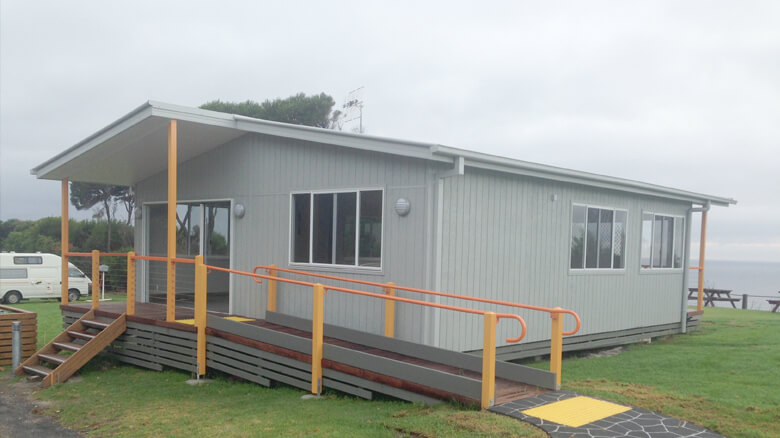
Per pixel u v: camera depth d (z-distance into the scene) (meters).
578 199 9.70
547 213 9.05
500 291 8.20
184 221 10.74
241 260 9.58
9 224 44.09
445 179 7.31
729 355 9.12
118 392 7.38
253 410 6.10
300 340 6.75
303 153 8.69
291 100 31.34
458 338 7.54
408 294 7.37
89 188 32.84
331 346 6.46
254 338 7.30
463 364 6.25
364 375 6.11
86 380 8.16
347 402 6.09
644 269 11.38
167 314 8.33
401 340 6.96
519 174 8.35
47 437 5.61
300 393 6.71
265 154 9.24
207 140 9.52
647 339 11.46
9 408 6.80
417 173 7.29
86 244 33.28
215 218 10.27
